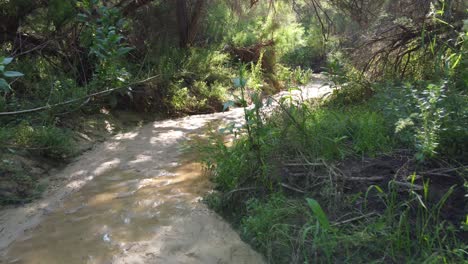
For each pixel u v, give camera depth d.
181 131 7.47
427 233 3.04
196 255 3.29
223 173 4.47
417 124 4.17
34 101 6.66
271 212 3.53
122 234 3.63
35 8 7.30
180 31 11.25
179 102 9.27
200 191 4.54
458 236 2.99
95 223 3.84
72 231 3.70
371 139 4.39
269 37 14.65
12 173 4.71
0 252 3.38
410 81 5.64
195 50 11.42
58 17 6.84
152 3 10.24
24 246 3.47
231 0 12.64
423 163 3.84
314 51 18.75
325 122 4.94
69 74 7.92
